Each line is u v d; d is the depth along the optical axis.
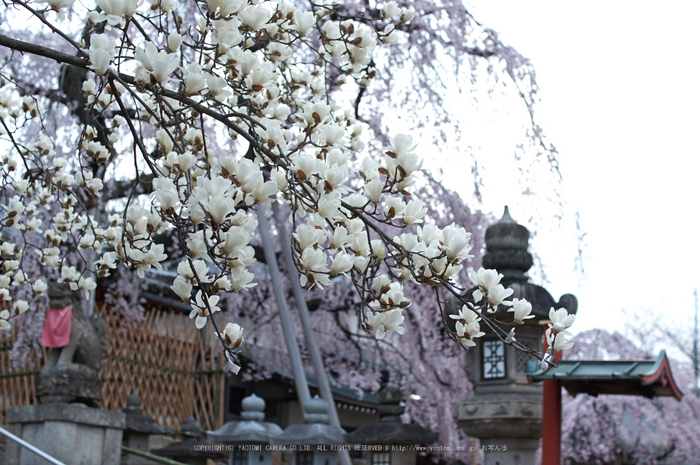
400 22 2.64
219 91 1.87
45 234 3.02
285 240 7.61
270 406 13.16
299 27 2.51
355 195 1.95
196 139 2.38
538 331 5.40
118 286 9.44
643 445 12.82
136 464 7.06
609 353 12.25
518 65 8.22
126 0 1.79
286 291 10.73
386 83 8.27
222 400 10.71
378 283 1.88
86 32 2.11
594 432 12.54
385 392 5.85
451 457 10.57
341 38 2.60
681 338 16.31
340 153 1.89
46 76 7.72
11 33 7.46
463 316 1.85
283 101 2.91
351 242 1.92
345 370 11.78
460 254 1.75
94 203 7.14
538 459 12.18
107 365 9.34
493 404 5.32
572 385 5.59
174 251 8.87
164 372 10.30
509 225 5.57
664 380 5.17
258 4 2.11
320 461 5.34
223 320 10.75
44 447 6.11
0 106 3.13
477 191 8.32
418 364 10.16
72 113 7.86
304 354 11.55
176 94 1.83
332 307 10.91
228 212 1.56
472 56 8.41
